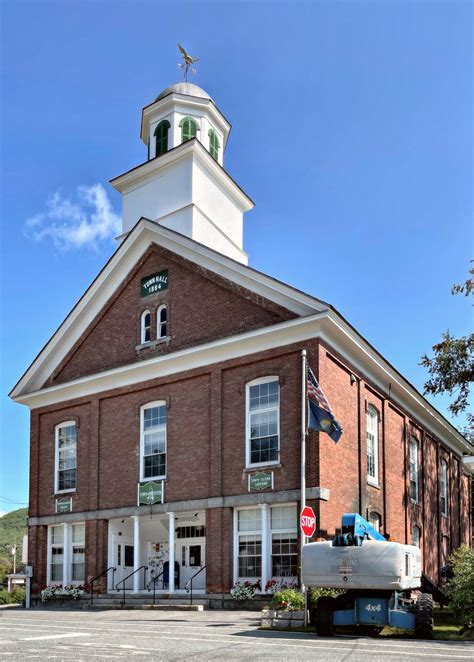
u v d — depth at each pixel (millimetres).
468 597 17953
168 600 28281
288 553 26141
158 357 31219
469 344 28797
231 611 25594
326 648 13836
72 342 36062
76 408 35125
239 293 29672
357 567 16719
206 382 29906
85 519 32906
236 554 27406
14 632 17297
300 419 26531
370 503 30109
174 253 32531
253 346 28453
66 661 11484
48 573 34656
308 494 25609
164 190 37750
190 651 13102
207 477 28750
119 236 38656
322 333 27078
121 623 20797
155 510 30094
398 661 11789
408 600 18266
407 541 34781
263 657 12195
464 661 11891
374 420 32562
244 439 27922
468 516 50719
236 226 40344
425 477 39469
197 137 39562
